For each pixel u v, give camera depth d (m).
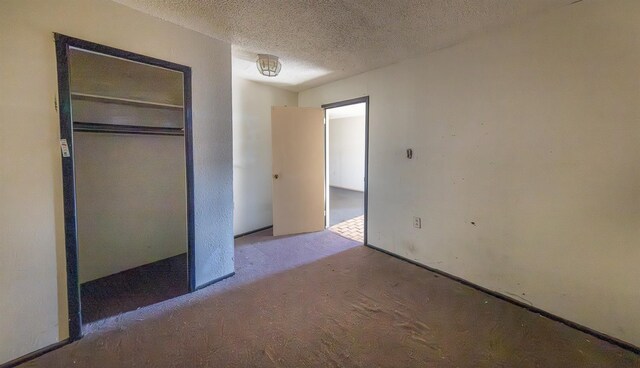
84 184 2.53
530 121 2.06
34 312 1.62
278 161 3.96
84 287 2.48
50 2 1.58
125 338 1.81
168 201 3.13
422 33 2.28
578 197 1.87
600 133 1.76
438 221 2.76
